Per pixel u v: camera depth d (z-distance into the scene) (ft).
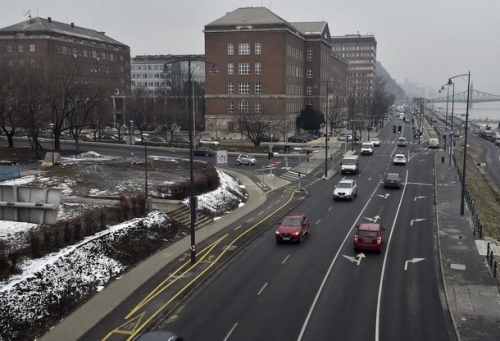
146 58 618.44
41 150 207.92
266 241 103.30
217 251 95.04
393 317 65.36
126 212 102.94
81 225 89.97
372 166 223.30
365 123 433.07
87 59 430.20
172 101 396.57
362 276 81.35
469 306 68.44
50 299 68.44
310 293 73.92
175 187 126.11
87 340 59.41
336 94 506.07
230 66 331.16
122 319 65.16
